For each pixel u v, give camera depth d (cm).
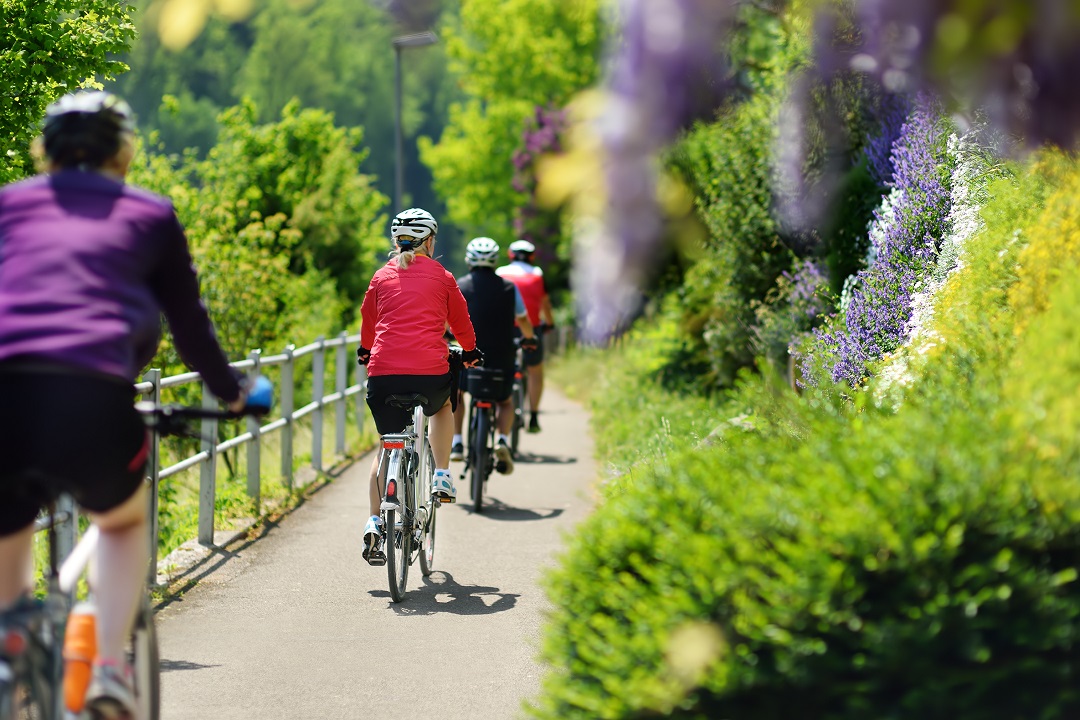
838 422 845
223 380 716
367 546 1353
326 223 6216
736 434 907
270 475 2300
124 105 700
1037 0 464
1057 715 632
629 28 430
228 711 989
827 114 603
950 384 880
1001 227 1291
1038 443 679
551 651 732
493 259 2019
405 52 5641
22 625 595
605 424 3072
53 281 623
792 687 650
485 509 2016
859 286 1881
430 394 1391
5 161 2075
